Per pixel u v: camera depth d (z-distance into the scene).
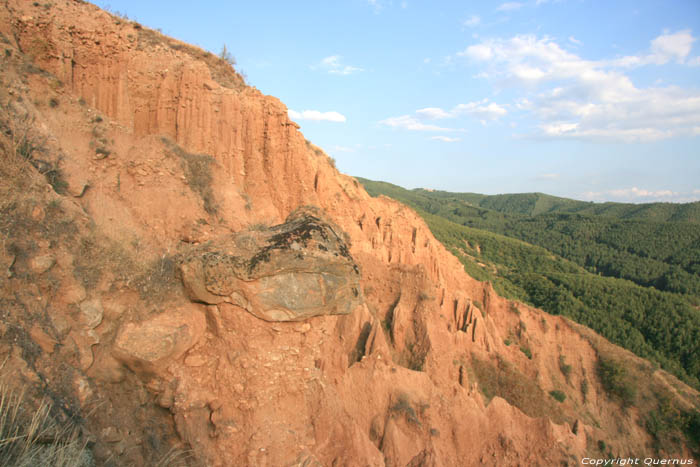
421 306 27.58
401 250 34.38
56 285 8.62
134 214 13.06
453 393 21.06
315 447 11.43
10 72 12.56
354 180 34.66
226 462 9.34
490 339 31.47
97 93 16.28
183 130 18.66
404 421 18.47
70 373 8.02
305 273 9.67
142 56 18.02
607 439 31.44
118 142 14.88
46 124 12.36
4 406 6.44
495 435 20.89
